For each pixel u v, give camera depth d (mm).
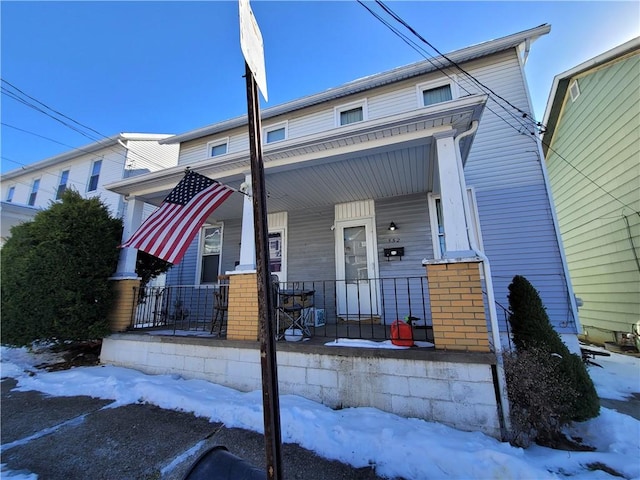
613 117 6535
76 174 11203
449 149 3500
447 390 2820
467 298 3010
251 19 1437
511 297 3590
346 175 4898
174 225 3973
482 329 2908
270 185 5227
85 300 4711
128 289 5070
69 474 2199
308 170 4605
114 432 2805
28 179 12695
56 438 2711
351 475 2168
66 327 4418
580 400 2803
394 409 2959
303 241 6590
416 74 6523
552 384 2826
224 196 4258
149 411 3252
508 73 5957
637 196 6164
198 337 4285
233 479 1172
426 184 5398
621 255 6832
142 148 10789
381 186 5445
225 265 7508
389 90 6793
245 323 3998
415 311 5531
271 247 6863
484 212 5645
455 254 3174
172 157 11852
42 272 4465
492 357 2740
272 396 1089
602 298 7641
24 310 4422
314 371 3363
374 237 6031
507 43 5875
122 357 4648
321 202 6309
